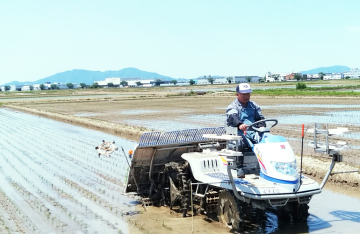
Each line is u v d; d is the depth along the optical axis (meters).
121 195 10.52
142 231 7.80
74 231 7.89
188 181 8.56
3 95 110.44
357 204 9.16
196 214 8.66
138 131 21.81
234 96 59.41
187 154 9.12
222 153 7.32
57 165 14.66
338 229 7.57
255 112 8.53
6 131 26.67
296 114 28.25
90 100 62.00
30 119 36.06
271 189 7.06
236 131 7.79
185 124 25.14
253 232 7.49
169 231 7.73
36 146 19.58
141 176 9.66
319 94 49.34
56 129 27.16
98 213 9.02
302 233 7.42
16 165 14.77
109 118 31.66
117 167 14.11
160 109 39.06
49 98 79.19
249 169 8.16
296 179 7.14
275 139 7.68
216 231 7.60
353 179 10.48
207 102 47.72
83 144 19.88
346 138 17.66
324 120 24.23
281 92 56.53
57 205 9.65
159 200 9.56
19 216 8.87
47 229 8.02
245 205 7.55
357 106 33.69
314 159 12.71
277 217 8.38
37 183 11.96
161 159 9.63
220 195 7.91
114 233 7.73
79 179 12.37
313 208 8.93
